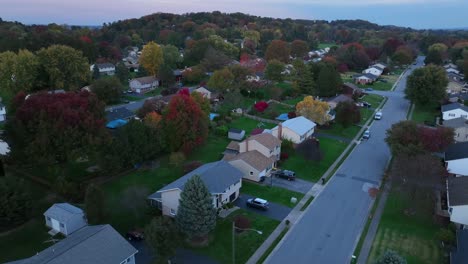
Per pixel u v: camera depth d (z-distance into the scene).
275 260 34.78
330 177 53.12
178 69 135.88
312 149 57.25
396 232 39.56
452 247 35.06
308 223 41.06
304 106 73.94
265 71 109.31
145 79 107.88
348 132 73.81
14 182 39.88
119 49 164.88
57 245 31.86
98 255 29.89
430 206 44.22
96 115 49.75
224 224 40.44
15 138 45.41
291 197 46.81
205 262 34.03
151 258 34.50
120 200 44.75
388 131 57.59
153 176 52.06
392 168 53.12
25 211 39.09
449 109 79.50
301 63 103.25
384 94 109.12
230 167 46.81
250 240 37.75
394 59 157.75
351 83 115.75
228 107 83.31
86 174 51.41
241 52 162.88
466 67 120.94
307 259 35.00
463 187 43.28
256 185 49.81
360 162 58.84
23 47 116.00
